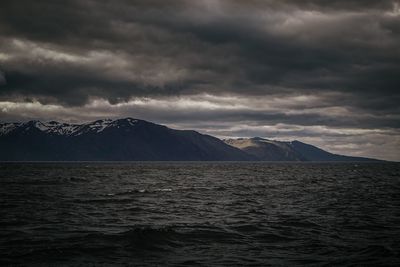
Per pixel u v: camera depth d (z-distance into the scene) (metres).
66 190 63.88
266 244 23.92
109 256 20.77
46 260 19.84
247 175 133.88
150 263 19.59
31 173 141.50
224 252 21.91
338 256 20.89
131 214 36.59
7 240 24.08
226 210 39.91
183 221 32.47
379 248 22.27
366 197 54.28
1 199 48.34
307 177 118.75
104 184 81.62
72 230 27.72
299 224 30.92
